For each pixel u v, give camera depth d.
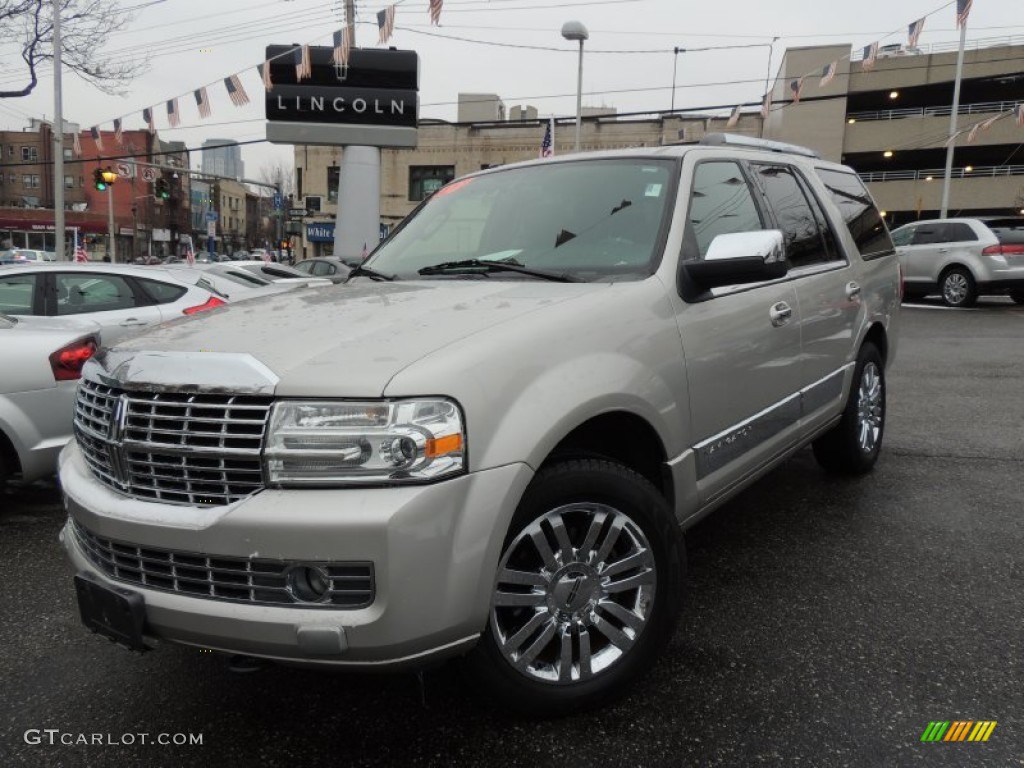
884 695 2.62
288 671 2.86
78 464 2.54
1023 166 39.97
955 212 41.59
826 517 4.29
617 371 2.52
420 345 2.21
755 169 3.82
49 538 4.21
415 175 38.53
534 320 2.42
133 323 6.81
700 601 3.31
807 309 3.80
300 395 2.06
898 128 40.19
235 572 2.07
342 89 22.92
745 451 3.32
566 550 2.41
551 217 3.34
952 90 39.62
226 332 2.42
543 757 2.34
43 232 69.25
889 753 2.33
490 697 2.40
